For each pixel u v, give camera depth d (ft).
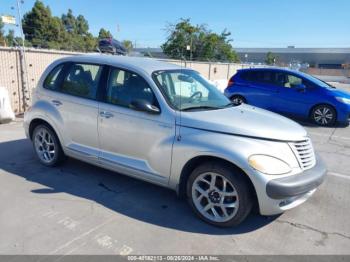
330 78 138.41
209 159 10.63
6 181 13.67
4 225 10.23
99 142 13.20
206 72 60.39
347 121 28.48
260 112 12.82
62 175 14.56
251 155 9.79
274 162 9.86
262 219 11.28
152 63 13.53
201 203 11.08
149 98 11.78
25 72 27.84
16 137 20.48
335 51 224.74
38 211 11.23
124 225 10.55
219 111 11.90
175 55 119.85
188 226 10.65
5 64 26.32
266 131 10.34
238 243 9.77
